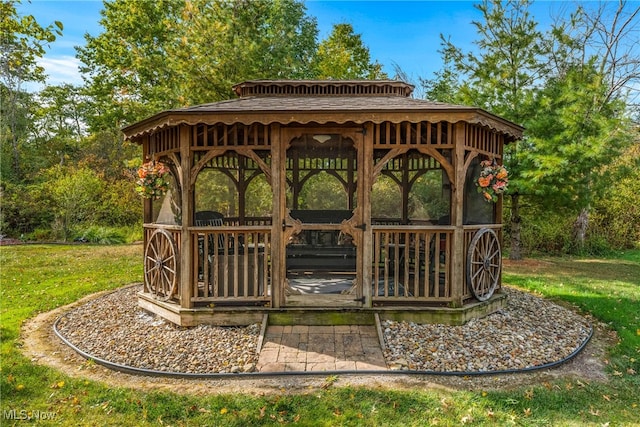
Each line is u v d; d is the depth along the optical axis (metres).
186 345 4.38
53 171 18.09
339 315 4.79
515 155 9.26
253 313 4.80
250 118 4.49
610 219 13.18
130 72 17.75
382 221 7.46
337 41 20.98
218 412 3.22
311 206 8.48
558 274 8.91
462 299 4.91
